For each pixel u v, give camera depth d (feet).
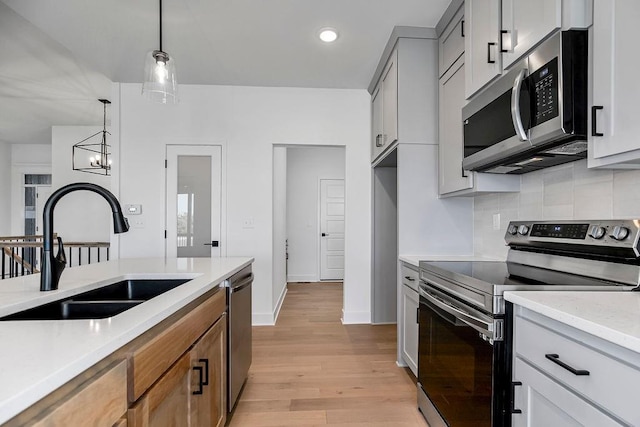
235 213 11.97
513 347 3.91
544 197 6.15
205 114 11.88
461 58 6.90
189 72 10.85
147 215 11.76
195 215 11.93
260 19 7.89
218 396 5.33
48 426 1.85
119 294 5.37
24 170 22.44
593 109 3.70
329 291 17.89
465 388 4.70
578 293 3.78
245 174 11.99
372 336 10.82
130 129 11.73
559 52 3.98
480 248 8.17
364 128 12.25
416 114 8.30
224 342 5.71
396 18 7.86
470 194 7.52
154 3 7.29
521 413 3.71
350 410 6.64
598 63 3.68
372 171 12.15
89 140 19.38
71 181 19.47
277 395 7.19
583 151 4.78
